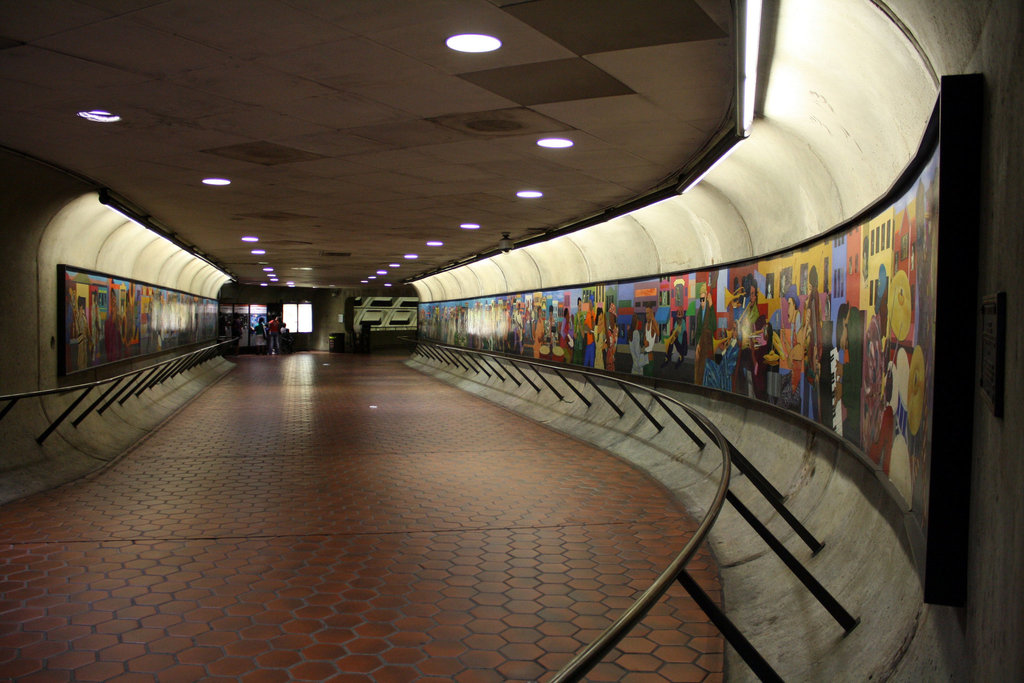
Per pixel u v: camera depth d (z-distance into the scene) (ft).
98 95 16.57
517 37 13.14
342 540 19.48
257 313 121.29
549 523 21.21
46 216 26.99
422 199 31.24
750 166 21.30
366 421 42.04
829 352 17.70
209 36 13.04
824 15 11.19
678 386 31.68
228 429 38.75
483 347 67.46
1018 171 5.53
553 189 28.60
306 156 23.00
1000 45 6.30
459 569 17.38
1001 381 5.87
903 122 12.34
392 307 133.18
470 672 12.50
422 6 11.75
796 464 20.27
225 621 14.35
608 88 16.12
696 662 12.94
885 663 9.78
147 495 24.14
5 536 19.52
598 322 40.22
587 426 37.63
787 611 13.94
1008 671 5.20
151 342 48.88
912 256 11.38
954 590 7.47
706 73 15.07
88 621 14.25
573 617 14.78
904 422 11.60
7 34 12.91
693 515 22.11
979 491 6.89
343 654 13.06
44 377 28.30
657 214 30.68
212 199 31.17
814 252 19.02
